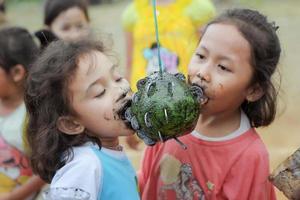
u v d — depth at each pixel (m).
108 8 14.12
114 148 2.46
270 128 6.77
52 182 2.32
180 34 4.61
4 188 3.56
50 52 2.41
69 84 2.33
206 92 2.34
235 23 2.39
